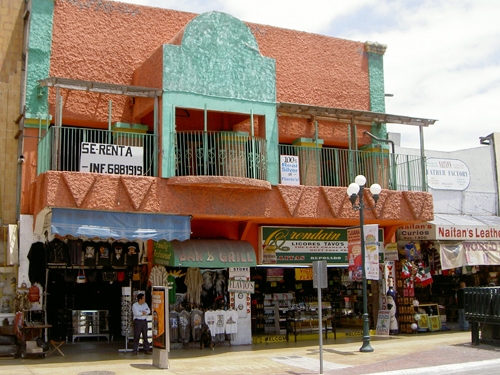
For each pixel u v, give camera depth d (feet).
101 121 54.03
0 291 50.52
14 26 54.70
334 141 63.82
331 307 63.98
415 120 60.44
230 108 52.01
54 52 53.11
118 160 47.70
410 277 64.85
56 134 45.24
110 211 46.55
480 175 76.59
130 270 56.24
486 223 70.74
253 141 51.93
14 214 52.24
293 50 63.67
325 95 64.69
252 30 61.62
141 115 54.44
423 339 58.34
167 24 58.85
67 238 50.03
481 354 46.44
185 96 50.19
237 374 39.22
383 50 69.51
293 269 66.23
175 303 54.70
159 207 47.91
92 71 54.49
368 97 67.72
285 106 55.16
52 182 44.06
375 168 60.54
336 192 55.72
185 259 50.85
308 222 58.08
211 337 52.31
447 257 65.41
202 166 55.31
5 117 53.11
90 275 54.19
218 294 56.80
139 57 56.90
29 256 49.03
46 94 52.01
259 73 54.29
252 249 54.80
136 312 48.24
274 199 52.85
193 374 39.11
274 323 62.18
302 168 59.11
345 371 40.24
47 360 45.11
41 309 48.57
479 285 75.00
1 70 53.57
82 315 57.16
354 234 52.80
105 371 39.86
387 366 41.88
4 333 48.80
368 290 66.39
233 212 50.67
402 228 67.62
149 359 45.78
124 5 57.00
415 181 64.90
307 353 49.49
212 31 52.54
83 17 54.95
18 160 52.54
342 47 67.05
